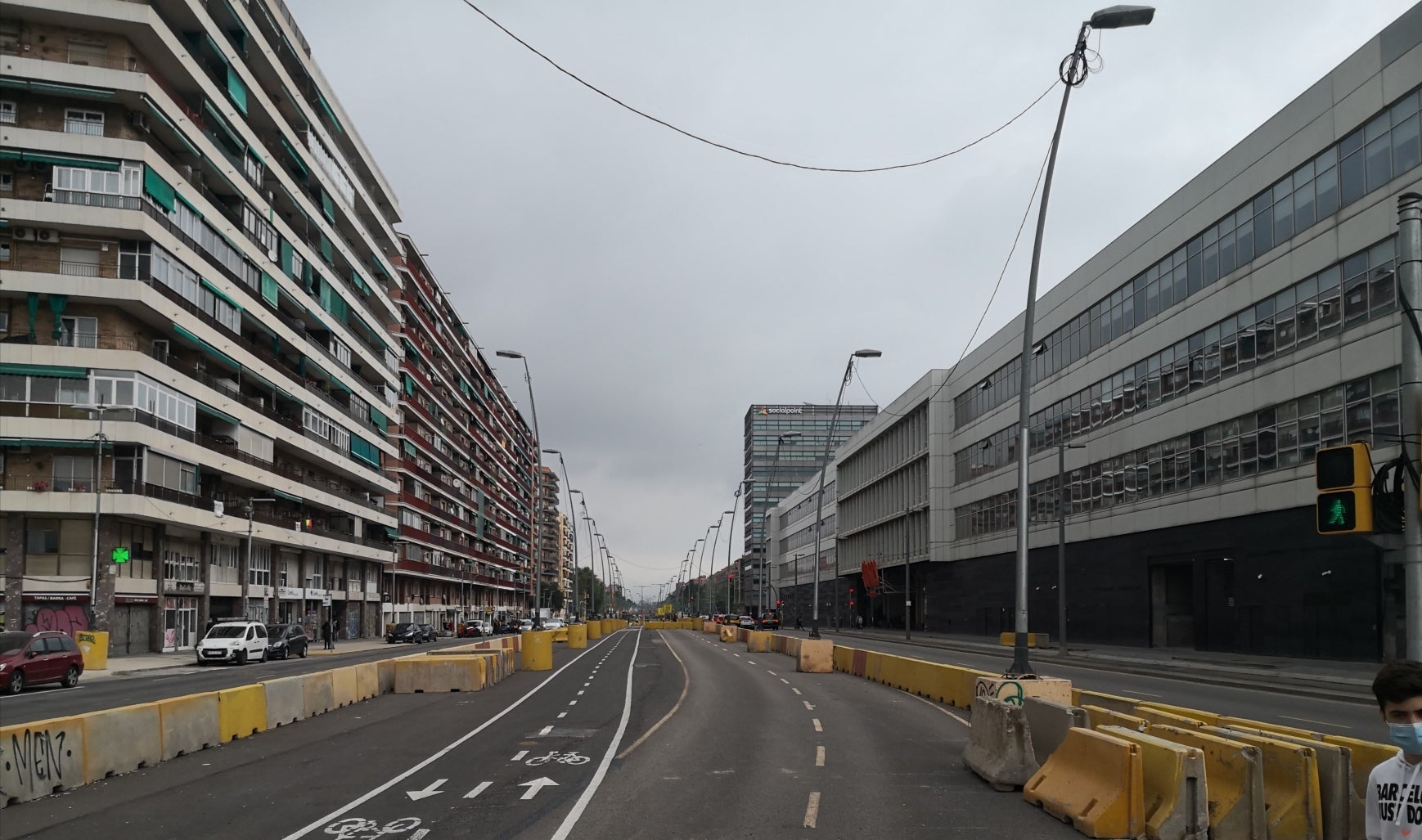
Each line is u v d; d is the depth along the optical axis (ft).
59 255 130.41
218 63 154.40
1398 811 11.46
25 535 129.90
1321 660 112.06
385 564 270.46
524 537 545.85
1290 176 119.96
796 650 127.03
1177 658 128.67
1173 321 146.72
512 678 97.96
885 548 305.73
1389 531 33.40
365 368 242.78
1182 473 143.74
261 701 54.44
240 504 168.14
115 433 128.67
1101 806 28.02
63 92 128.67
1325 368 112.37
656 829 29.17
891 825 29.68
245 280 164.86
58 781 35.58
